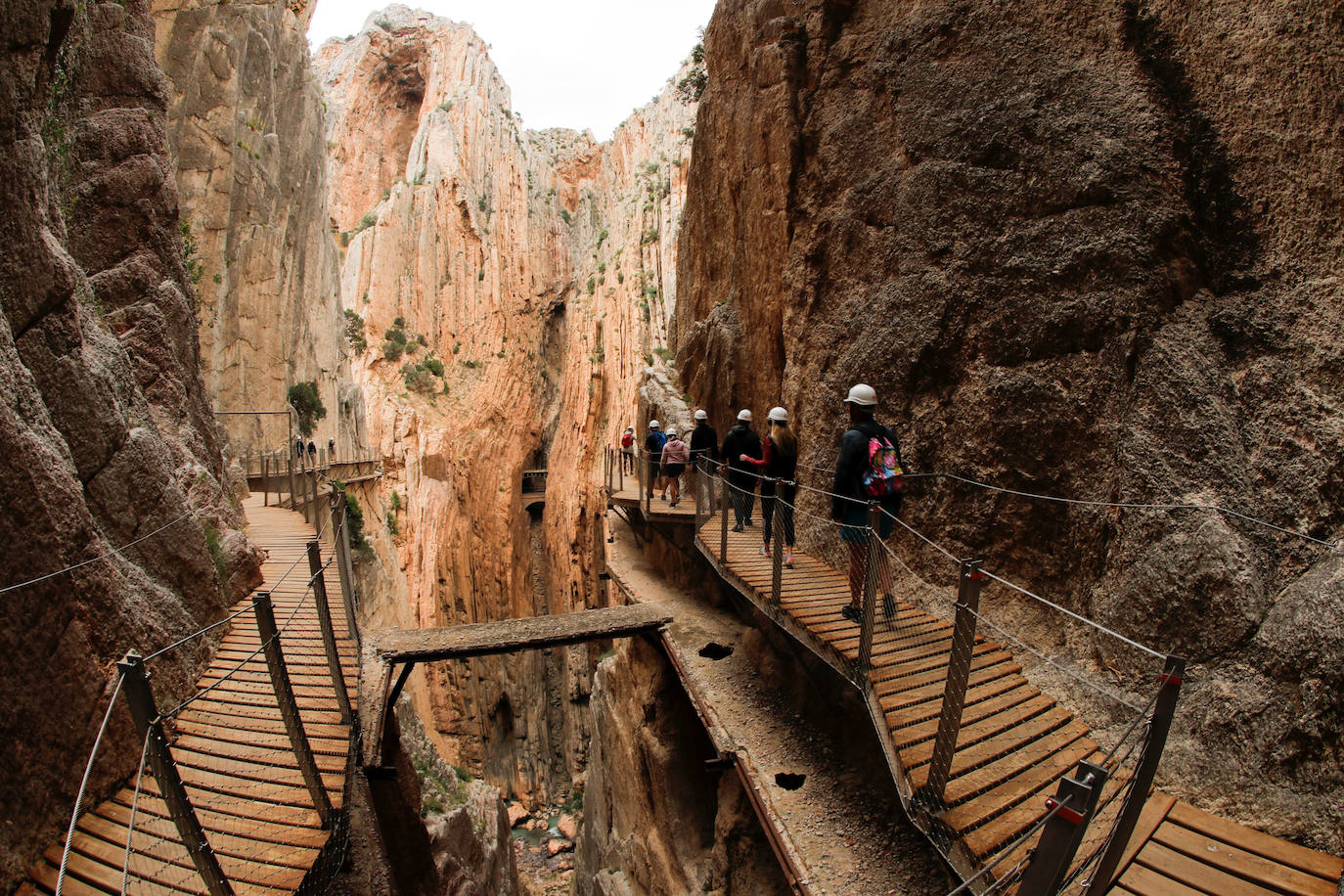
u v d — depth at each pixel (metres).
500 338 63.50
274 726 5.89
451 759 33.66
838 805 7.33
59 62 9.30
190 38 24.28
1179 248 6.47
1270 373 5.75
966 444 7.60
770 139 11.71
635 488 18.77
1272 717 4.63
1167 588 5.53
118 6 11.77
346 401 39.34
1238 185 6.23
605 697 16.70
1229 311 6.09
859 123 9.72
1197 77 6.58
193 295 12.40
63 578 4.96
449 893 11.95
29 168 5.84
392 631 11.09
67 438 6.18
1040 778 4.77
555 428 67.38
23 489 4.77
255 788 5.06
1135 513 5.97
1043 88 7.50
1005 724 5.27
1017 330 7.27
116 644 5.43
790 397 10.66
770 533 9.39
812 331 10.29
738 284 14.14
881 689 5.55
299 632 8.16
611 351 53.62
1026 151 7.50
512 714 43.12
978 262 7.72
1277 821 4.37
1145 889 3.92
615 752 15.19
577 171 82.56
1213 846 4.29
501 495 57.62
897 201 8.75
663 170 60.91
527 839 32.19
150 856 3.33
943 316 7.91
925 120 8.54
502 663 43.69
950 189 8.08
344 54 79.56
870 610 5.77
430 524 45.78
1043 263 7.14
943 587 7.75
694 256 16.97
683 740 11.70
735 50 14.25
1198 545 5.44
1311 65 5.87
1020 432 7.12
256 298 26.56
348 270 60.59
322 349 34.00
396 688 9.92
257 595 4.67
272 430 26.67
